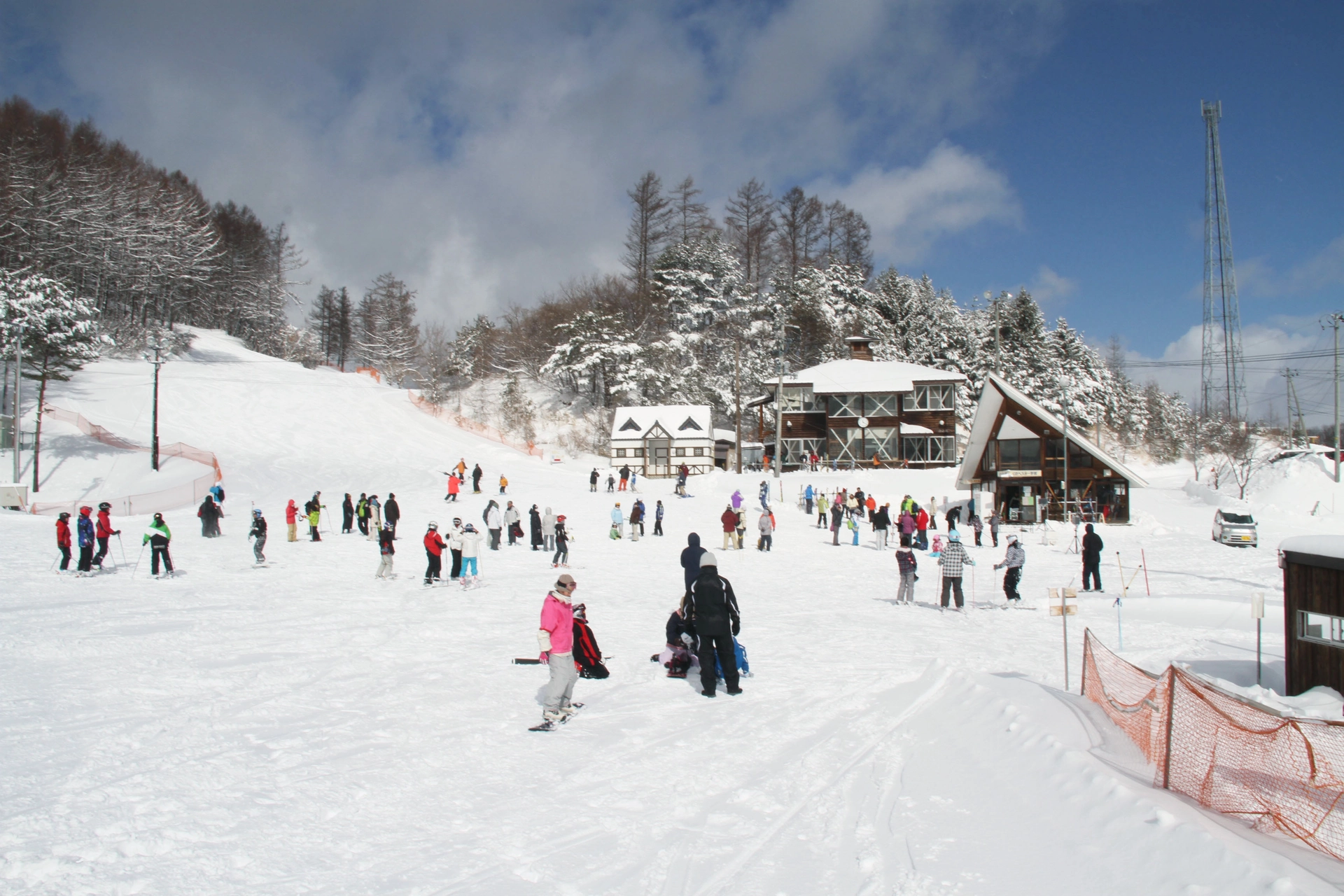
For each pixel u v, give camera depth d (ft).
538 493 150.41
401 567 78.28
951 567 60.95
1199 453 283.38
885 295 304.09
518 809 21.58
